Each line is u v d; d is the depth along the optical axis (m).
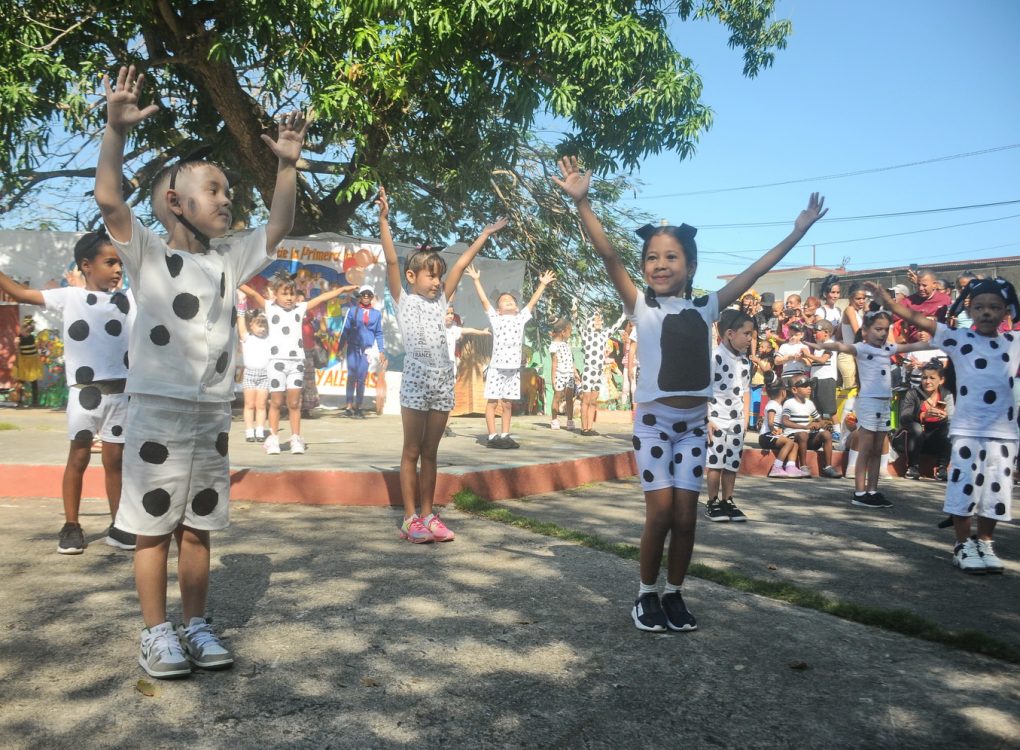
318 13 11.20
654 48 11.79
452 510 5.85
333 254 12.78
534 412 14.94
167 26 12.29
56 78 10.98
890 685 2.93
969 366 4.87
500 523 5.46
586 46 11.20
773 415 8.78
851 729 2.58
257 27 10.97
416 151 13.31
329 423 11.26
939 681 2.98
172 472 2.92
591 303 17.36
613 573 4.29
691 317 3.62
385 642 3.22
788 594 3.96
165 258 2.93
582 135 12.57
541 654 3.14
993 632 3.59
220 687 2.78
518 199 16.83
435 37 11.06
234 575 4.07
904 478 8.79
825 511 6.55
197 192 3.01
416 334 4.88
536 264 16.89
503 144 13.40
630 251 17.44
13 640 3.14
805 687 2.89
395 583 4.01
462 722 2.56
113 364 4.45
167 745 2.37
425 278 4.95
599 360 11.18
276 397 7.61
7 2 10.73
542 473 6.95
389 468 6.21
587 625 3.49
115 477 4.55
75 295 4.41
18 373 12.47
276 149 3.07
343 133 12.98
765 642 3.33
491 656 3.11
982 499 4.72
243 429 10.18
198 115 14.49
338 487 5.99
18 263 12.60
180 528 3.12
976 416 4.78
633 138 12.37
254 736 2.44
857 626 3.57
